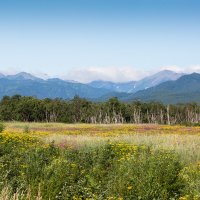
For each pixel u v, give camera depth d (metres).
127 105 138.62
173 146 20.89
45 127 55.03
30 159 14.02
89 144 21.53
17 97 128.50
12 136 21.72
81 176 12.63
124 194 10.40
